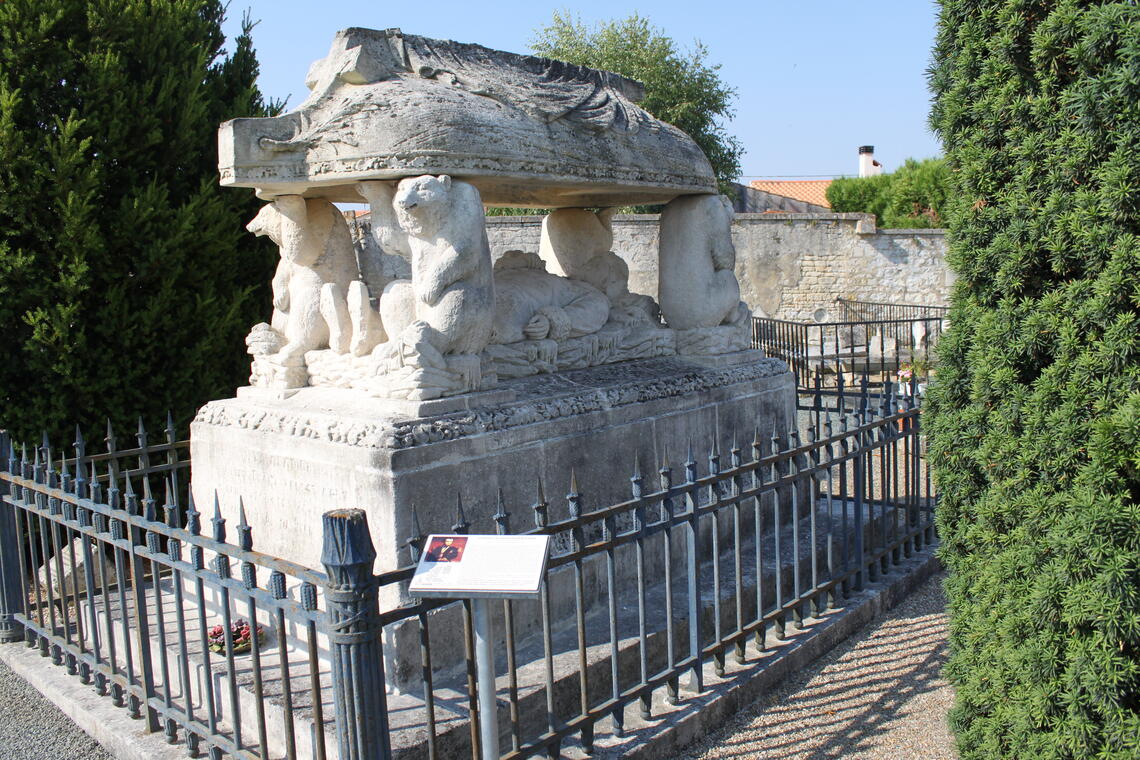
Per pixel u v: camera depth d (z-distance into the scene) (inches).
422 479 138.6
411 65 161.9
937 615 191.2
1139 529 99.4
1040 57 109.3
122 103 226.5
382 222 161.0
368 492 138.3
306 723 122.8
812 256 697.0
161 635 131.6
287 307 182.7
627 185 187.0
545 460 159.0
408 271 270.7
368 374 157.2
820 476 251.9
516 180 165.3
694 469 140.7
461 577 96.3
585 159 175.9
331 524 91.7
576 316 192.4
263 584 160.7
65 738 145.2
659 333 207.2
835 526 217.9
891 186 941.8
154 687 144.1
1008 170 115.5
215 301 244.4
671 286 214.7
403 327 157.3
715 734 143.3
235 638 150.9
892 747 138.4
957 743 128.6
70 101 224.5
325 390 167.3
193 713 136.9
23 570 173.6
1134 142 100.5
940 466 130.3
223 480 170.9
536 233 628.4
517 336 177.8
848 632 181.3
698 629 145.3
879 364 568.1
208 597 175.3
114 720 142.8
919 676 162.1
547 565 117.6
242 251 261.9
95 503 139.3
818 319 692.7
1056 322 108.9
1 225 215.8
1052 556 109.2
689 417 191.3
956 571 131.4
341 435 144.7
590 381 179.8
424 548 102.3
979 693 120.7
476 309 153.8
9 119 209.9
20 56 217.5
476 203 154.6
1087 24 103.2
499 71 173.8
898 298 693.3
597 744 131.5
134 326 229.3
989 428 119.8
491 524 149.7
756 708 151.9
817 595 178.2
